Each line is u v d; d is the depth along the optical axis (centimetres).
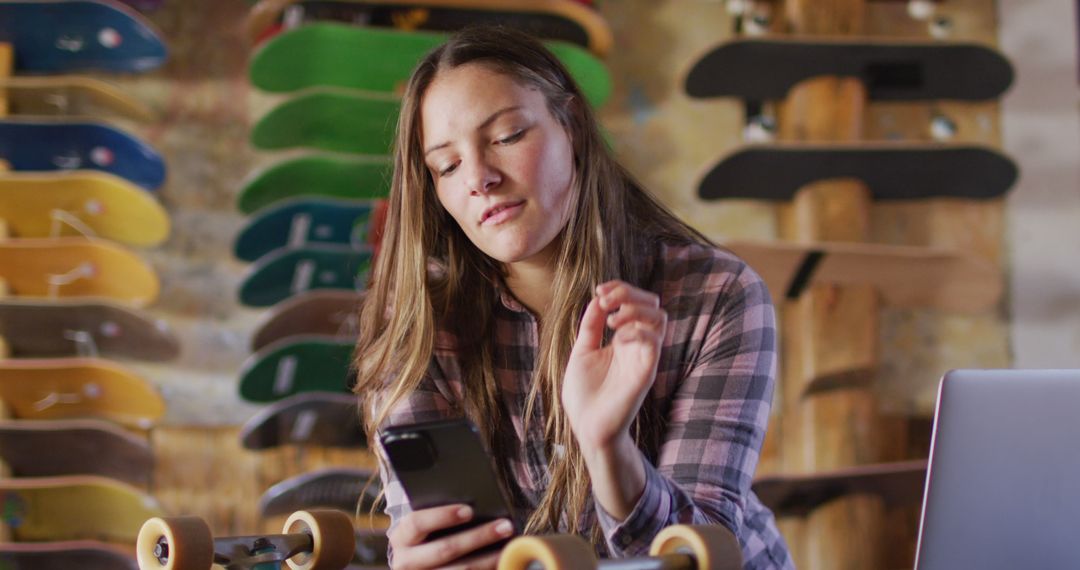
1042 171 388
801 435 363
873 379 361
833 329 358
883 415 374
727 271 139
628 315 98
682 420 133
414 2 342
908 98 373
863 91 365
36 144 349
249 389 337
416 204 142
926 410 377
